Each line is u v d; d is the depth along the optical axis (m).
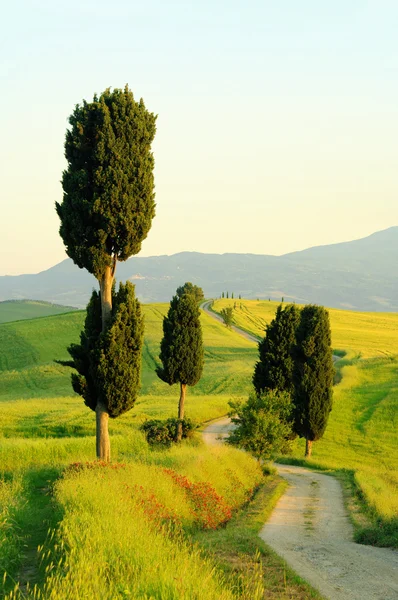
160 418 60.97
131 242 28.58
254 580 12.90
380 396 82.00
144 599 9.43
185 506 21.03
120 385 28.48
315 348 51.84
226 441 42.88
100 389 28.61
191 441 50.50
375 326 185.75
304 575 14.45
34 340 131.50
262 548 16.33
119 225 28.16
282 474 41.31
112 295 29.42
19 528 15.46
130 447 43.78
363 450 58.62
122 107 28.23
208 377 95.75
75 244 28.55
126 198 27.88
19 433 50.53
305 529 22.16
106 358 28.42
